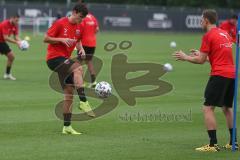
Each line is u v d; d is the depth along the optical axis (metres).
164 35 179.88
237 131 37.88
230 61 32.06
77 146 32.31
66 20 37.00
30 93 53.53
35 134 35.44
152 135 36.00
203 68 83.62
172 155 30.55
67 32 37.03
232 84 32.16
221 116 43.94
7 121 39.59
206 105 32.16
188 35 183.62
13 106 46.03
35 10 172.00
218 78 31.61
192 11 193.62
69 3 189.38
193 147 32.69
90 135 35.56
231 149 32.34
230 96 32.44
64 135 35.38
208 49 31.83
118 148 32.00
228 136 36.41
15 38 65.31
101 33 172.38
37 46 122.69
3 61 88.06
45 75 68.88
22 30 171.75
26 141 33.34
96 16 181.62
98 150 31.38
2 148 31.38
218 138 35.75
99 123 39.75
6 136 34.69
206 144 33.47
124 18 184.75
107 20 183.12
